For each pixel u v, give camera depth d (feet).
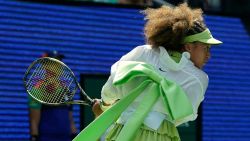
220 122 64.28
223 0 82.84
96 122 29.17
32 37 57.77
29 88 33.71
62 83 33.58
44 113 54.03
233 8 83.41
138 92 29.04
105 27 61.21
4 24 57.06
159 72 29.45
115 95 30.27
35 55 57.41
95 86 44.60
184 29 29.40
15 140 54.39
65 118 54.19
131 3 66.74
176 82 29.32
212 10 75.20
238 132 65.21
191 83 29.50
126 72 28.99
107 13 61.82
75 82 33.55
